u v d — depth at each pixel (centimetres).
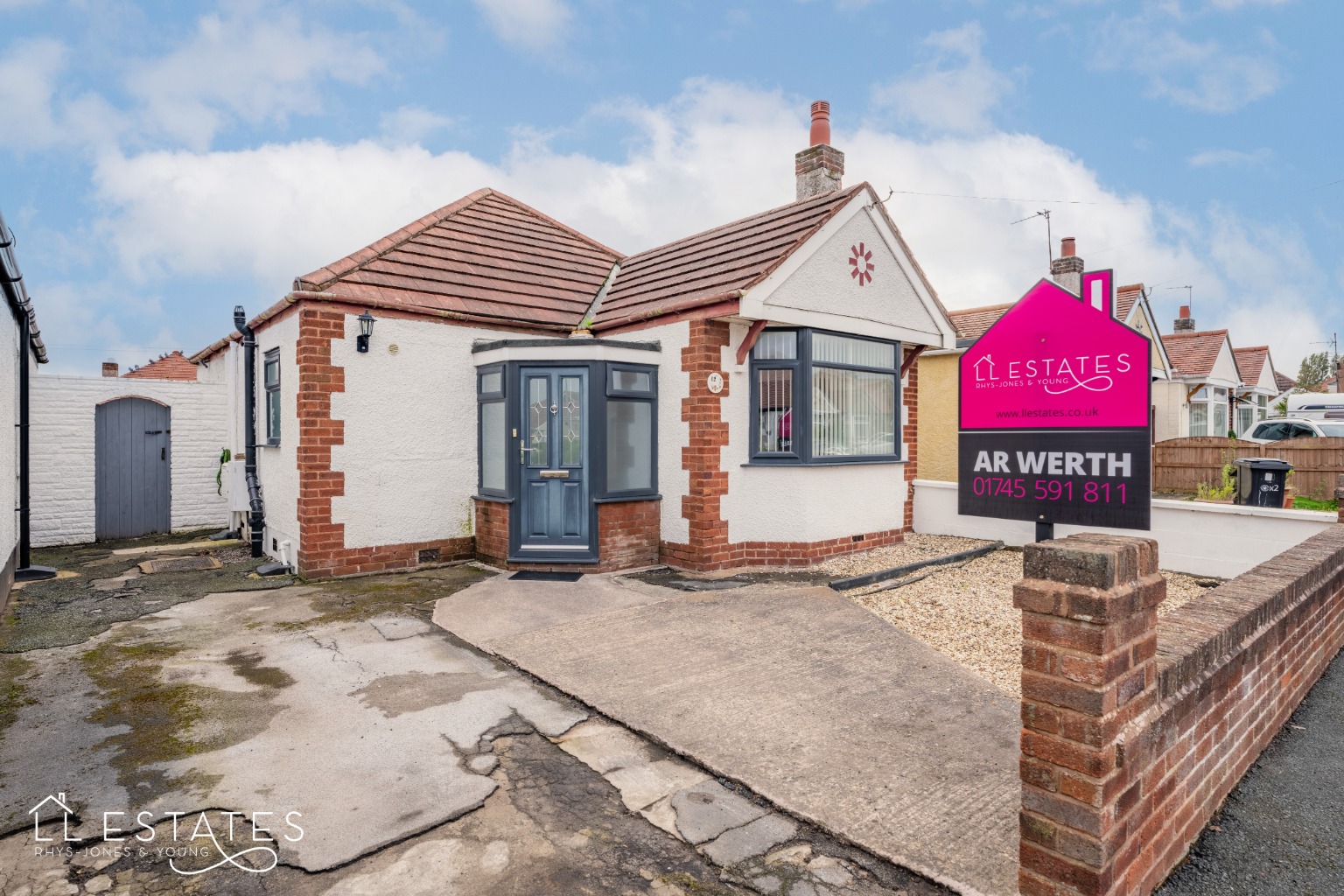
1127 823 248
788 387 863
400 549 851
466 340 905
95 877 280
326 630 602
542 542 839
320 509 798
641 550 863
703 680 488
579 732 414
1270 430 1695
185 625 619
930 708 445
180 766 367
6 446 730
